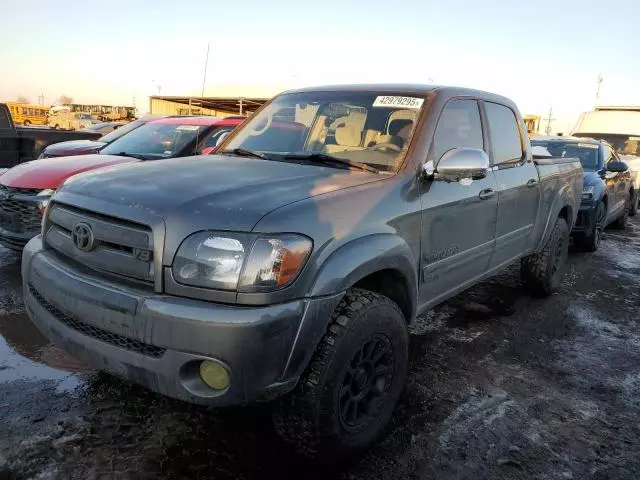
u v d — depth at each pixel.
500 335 4.57
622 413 3.37
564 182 5.38
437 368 3.87
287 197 2.52
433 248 3.27
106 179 2.78
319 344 2.46
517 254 4.63
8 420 2.91
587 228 7.91
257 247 2.25
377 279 3.02
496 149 4.20
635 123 14.58
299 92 4.11
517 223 4.43
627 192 10.47
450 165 3.14
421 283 3.23
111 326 2.35
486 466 2.77
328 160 3.27
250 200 2.44
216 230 2.28
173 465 2.64
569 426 3.19
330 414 2.49
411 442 2.94
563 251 5.74
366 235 2.67
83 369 3.53
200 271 2.25
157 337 2.23
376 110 3.55
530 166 4.68
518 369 3.93
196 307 2.21
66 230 2.74
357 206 2.70
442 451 2.88
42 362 3.60
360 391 2.72
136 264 2.38
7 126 8.20
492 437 3.03
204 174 2.83
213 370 2.25
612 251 8.51
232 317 2.17
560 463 2.83
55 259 2.75
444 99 3.59
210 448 2.79
